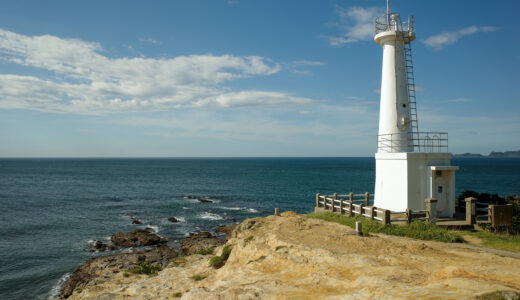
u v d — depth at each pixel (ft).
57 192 202.18
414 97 66.28
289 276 33.06
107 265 72.79
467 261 32.60
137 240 95.09
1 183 252.21
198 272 49.16
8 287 66.28
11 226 112.68
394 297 22.12
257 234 48.78
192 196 189.88
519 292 19.80
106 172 418.92
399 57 66.33
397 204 60.03
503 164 620.90
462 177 308.81
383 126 67.00
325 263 33.60
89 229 110.52
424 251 36.65
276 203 168.55
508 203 59.36
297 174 384.68
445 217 58.49
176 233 106.63
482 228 52.08
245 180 300.61
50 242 95.09
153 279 48.06
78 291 59.52
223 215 136.46
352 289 26.89
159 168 550.77
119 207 152.56
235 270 38.75
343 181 285.84
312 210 151.53
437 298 20.68
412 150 65.41
